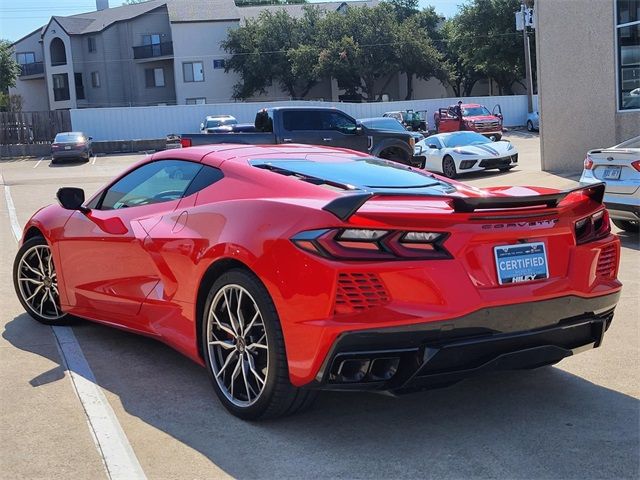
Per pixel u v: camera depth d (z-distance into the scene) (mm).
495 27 53250
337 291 3117
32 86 70438
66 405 3846
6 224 12039
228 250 3576
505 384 4168
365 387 3252
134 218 4508
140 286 4371
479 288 3295
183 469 3113
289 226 3312
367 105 42219
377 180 4117
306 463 3166
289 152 4602
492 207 3346
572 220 3668
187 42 58625
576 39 15742
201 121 41438
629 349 4738
